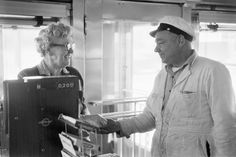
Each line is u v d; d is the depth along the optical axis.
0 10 1.96
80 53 2.25
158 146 1.70
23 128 1.01
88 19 2.26
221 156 1.48
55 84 1.05
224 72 1.55
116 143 2.66
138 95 2.66
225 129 1.47
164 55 1.61
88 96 2.32
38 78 1.03
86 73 2.29
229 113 1.49
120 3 2.40
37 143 1.03
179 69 1.66
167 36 1.56
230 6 2.90
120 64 2.56
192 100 1.56
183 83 1.61
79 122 0.99
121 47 2.53
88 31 2.27
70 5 2.19
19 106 0.99
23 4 2.02
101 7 2.31
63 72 1.60
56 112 1.05
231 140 1.48
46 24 2.17
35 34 2.42
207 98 1.54
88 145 0.98
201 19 2.77
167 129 1.65
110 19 2.37
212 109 1.51
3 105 1.06
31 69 1.54
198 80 1.57
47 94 1.04
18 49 2.44
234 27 3.05
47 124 1.04
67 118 1.02
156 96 1.75
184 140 1.58
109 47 2.47
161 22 1.60
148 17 2.54
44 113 1.03
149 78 2.71
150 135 2.72
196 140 1.55
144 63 2.67
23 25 2.12
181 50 1.60
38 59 2.49
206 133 1.55
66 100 1.07
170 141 1.62
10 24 2.07
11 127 0.99
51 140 1.05
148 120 1.81
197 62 1.62
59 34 1.39
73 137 0.98
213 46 3.04
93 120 1.38
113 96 2.57
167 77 1.73
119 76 2.57
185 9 2.67
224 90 1.51
